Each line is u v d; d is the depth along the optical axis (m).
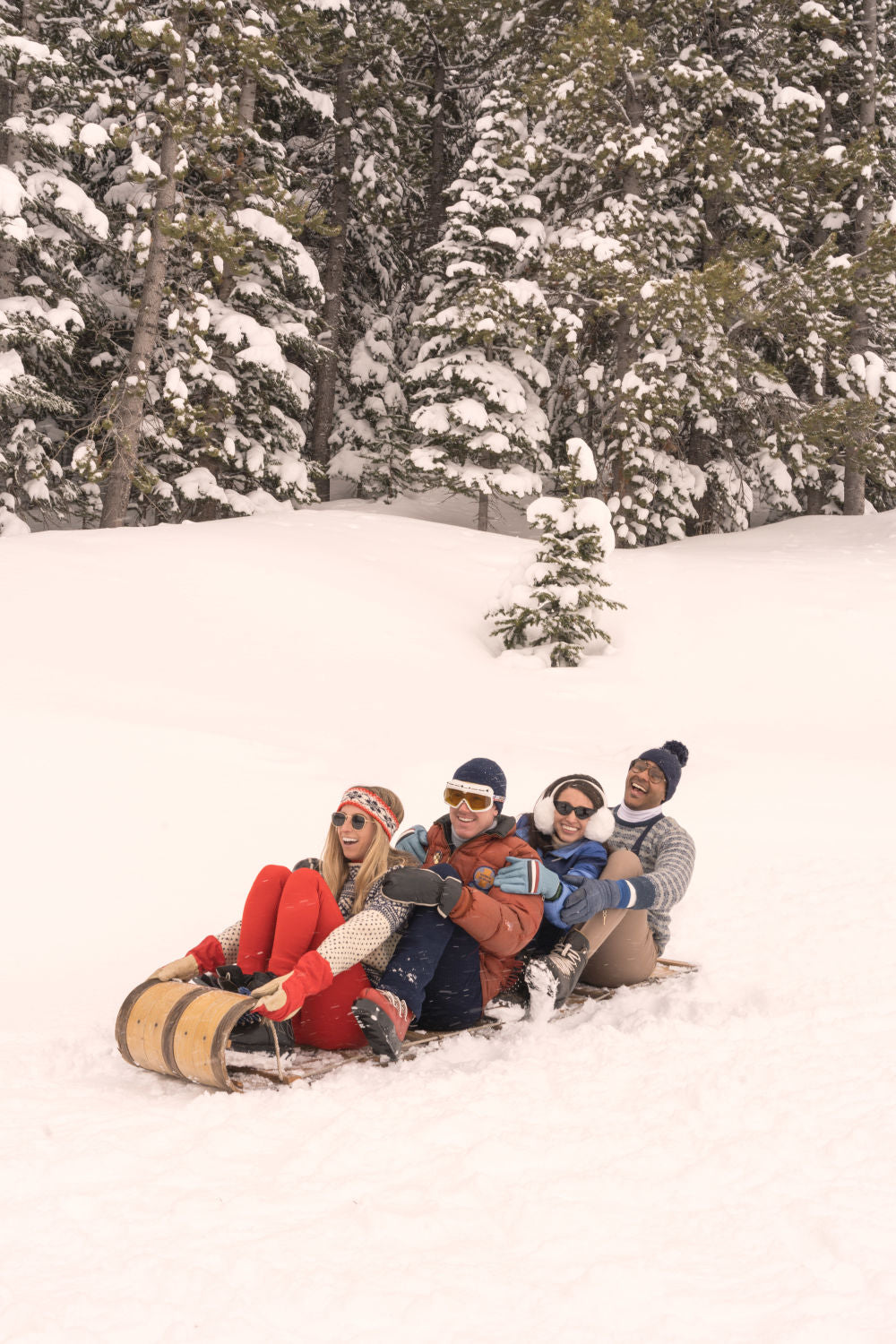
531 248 26.72
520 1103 3.74
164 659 12.88
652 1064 4.15
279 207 23.91
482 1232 2.88
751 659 16.06
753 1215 2.99
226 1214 2.92
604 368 28.27
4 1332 2.37
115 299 25.25
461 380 27.19
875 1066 4.15
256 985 4.09
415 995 4.20
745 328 27.42
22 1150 3.27
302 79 29.81
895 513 25.50
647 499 26.62
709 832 8.46
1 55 19.97
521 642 16.31
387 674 13.96
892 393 27.56
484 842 4.61
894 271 26.16
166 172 21.73
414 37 31.30
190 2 21.62
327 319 30.19
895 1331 2.46
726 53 29.38
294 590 16.25
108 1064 4.17
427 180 35.09
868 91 29.78
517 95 27.72
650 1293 2.59
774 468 28.52
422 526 22.36
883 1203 3.06
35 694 10.55
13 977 5.20
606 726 12.87
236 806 7.90
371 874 4.34
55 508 22.94
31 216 21.77
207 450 22.75
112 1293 2.53
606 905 4.62
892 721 13.99
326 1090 3.82
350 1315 2.47
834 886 7.13
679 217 28.47
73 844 6.92
